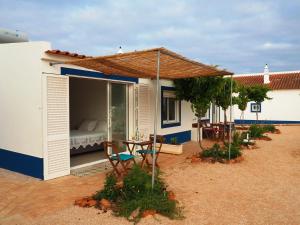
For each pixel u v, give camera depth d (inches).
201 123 609.0
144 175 230.5
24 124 293.7
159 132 468.4
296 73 1148.5
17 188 255.0
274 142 556.7
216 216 197.6
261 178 293.1
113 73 340.8
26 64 287.7
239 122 1103.0
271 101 1061.8
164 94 485.7
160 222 186.1
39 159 282.7
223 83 415.5
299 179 290.4
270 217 196.9
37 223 183.8
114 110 384.8
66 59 297.3
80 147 420.2
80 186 262.1
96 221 185.9
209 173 311.3
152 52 212.2
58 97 292.5
